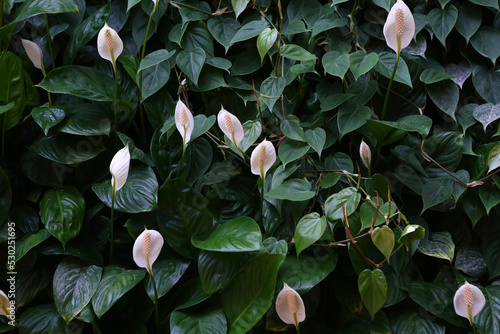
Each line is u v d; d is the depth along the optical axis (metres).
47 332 2.93
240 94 3.07
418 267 3.08
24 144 3.07
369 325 2.98
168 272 2.96
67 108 3.00
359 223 2.95
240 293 2.93
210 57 3.08
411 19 2.86
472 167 3.04
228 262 2.94
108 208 3.05
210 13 3.09
